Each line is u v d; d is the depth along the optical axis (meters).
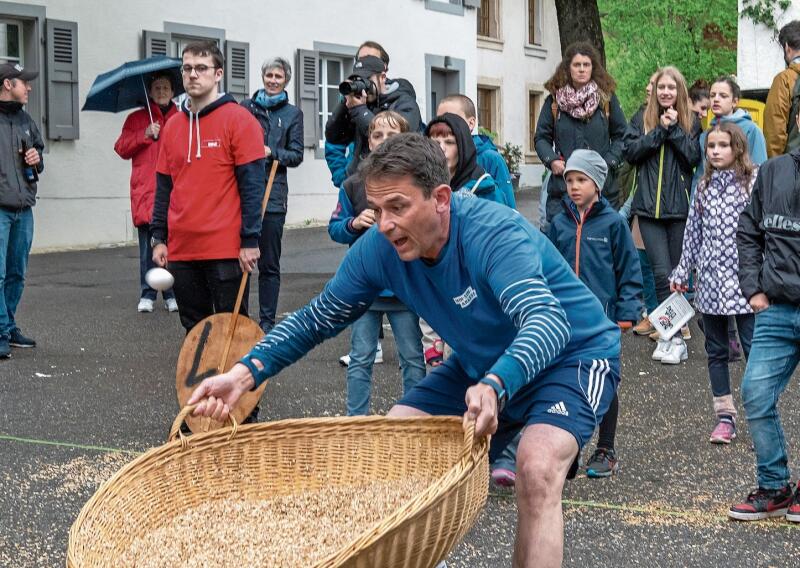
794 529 5.48
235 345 6.73
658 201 9.97
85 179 19.53
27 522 5.51
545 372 3.95
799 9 16.44
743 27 16.81
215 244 7.10
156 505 3.67
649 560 5.05
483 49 32.25
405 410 4.21
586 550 5.17
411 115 7.98
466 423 3.38
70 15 19.30
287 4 23.17
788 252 5.53
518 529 3.79
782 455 5.63
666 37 29.14
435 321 4.01
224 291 7.18
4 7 18.42
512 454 5.88
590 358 3.96
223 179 7.11
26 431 7.24
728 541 5.31
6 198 9.80
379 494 3.81
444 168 3.72
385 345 10.43
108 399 8.17
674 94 9.84
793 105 10.00
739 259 5.69
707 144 7.45
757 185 5.65
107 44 19.88
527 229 3.90
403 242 3.76
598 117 9.58
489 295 3.81
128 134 12.16
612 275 6.96
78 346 10.36
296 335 4.04
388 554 3.07
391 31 25.84
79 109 19.44
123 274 15.86
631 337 10.86
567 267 4.04
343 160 8.24
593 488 6.11
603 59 19.77
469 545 5.20
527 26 34.41
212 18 21.72
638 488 6.11
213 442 3.84
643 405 8.04
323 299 4.05
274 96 10.45
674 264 10.19
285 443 3.95
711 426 7.46
